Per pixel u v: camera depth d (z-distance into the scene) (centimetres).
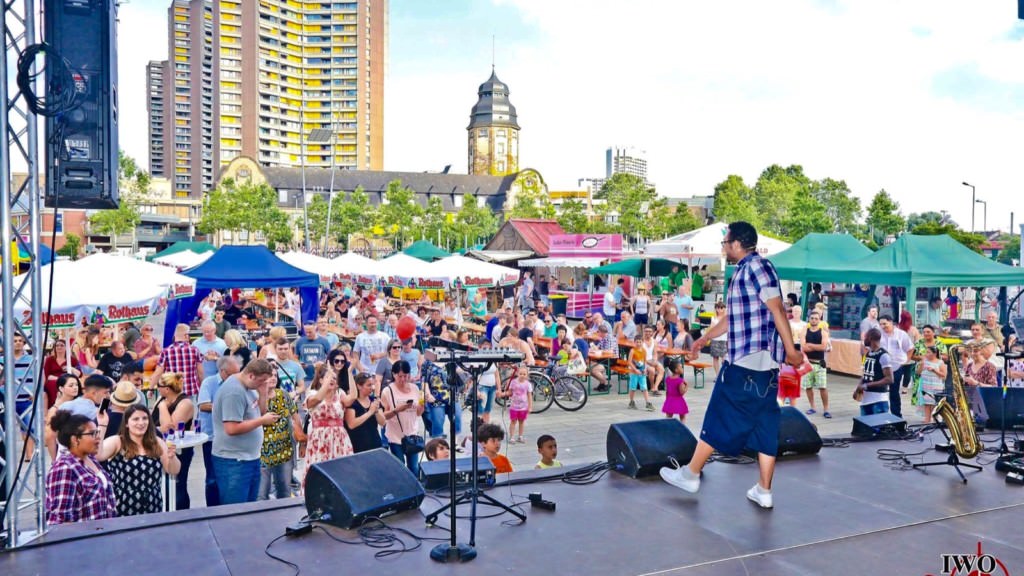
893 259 1650
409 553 397
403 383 788
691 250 2355
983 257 1698
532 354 1365
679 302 2027
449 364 390
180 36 17800
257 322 2034
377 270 2050
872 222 6312
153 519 442
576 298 2941
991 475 555
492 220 8906
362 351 1198
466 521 447
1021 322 893
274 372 665
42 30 453
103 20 463
